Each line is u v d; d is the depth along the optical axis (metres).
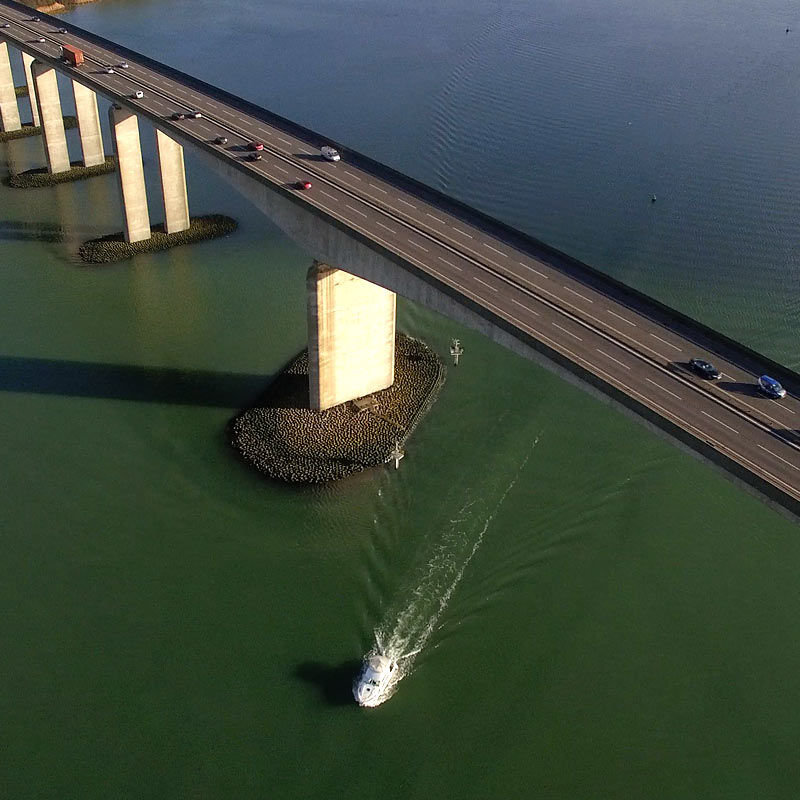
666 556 55.09
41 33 108.12
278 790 43.50
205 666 48.97
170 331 76.38
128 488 60.16
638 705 47.03
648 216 94.25
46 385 69.25
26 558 54.94
